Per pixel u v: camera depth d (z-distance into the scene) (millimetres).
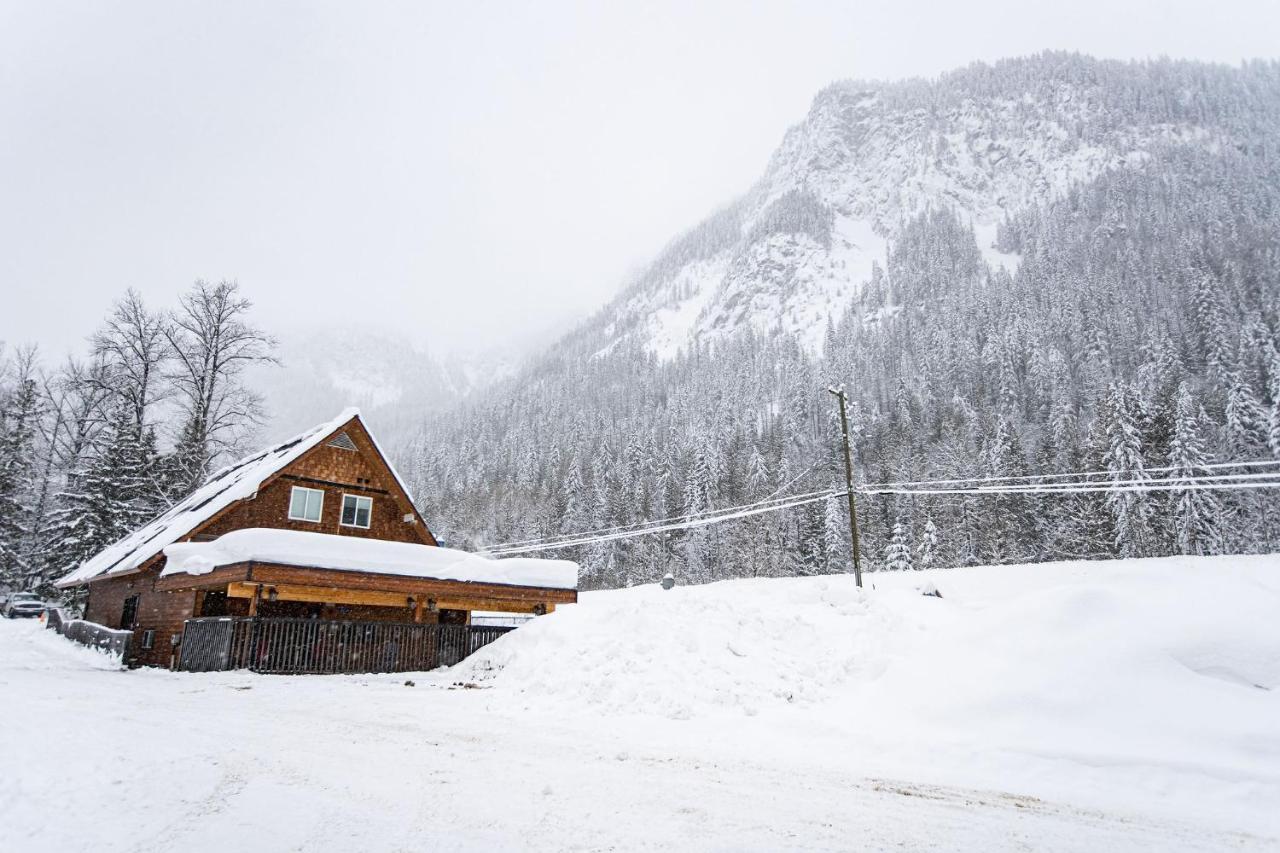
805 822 6355
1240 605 11312
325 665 19125
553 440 123188
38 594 43500
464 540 97000
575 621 17625
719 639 15086
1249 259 151500
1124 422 56469
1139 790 7734
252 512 24625
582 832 5926
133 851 5254
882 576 34719
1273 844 5992
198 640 19531
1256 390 80438
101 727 9891
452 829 5938
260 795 6820
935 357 139250
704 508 78250
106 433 42969
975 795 7484
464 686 15992
